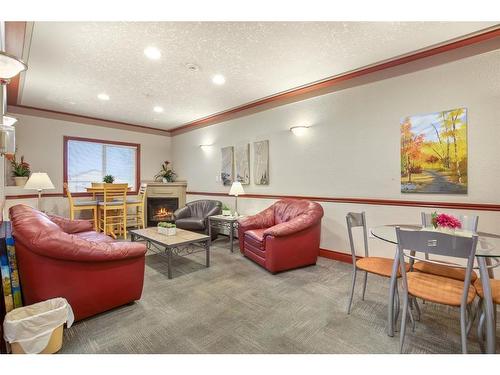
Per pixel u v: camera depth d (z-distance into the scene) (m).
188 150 6.20
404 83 2.97
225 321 2.04
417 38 2.48
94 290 2.04
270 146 4.38
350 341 1.79
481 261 1.52
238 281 2.85
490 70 2.47
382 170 3.16
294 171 4.05
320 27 2.28
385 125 3.12
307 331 1.91
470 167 2.59
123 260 2.18
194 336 1.85
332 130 3.60
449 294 1.59
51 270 1.85
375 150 3.21
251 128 4.68
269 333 1.88
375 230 2.19
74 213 5.07
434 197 2.80
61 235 1.90
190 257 3.73
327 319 2.07
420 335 1.86
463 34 2.43
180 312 2.18
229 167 5.11
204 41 2.48
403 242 1.59
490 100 2.47
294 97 4.01
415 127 2.90
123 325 1.98
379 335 1.86
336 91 3.54
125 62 2.89
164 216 6.14
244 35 2.38
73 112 5.02
